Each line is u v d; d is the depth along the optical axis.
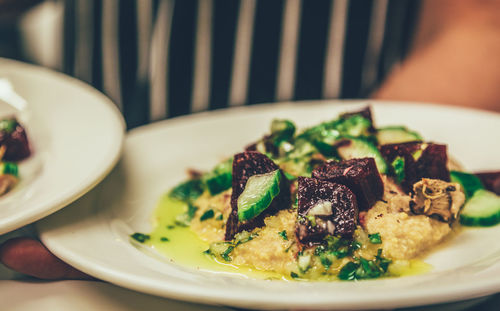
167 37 0.72
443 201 0.40
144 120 0.76
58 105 0.51
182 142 0.50
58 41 0.86
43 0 0.82
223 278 0.37
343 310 0.32
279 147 0.43
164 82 0.74
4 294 0.37
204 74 0.72
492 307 0.37
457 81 0.62
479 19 0.67
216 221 0.42
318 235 0.38
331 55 0.70
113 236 0.40
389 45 0.71
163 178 0.48
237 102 0.72
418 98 0.61
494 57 0.64
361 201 0.39
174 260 0.40
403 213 0.39
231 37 0.70
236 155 0.41
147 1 0.72
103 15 0.76
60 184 0.41
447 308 0.35
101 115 0.48
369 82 0.72
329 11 0.68
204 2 0.69
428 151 0.41
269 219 0.39
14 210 0.39
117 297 0.36
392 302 0.32
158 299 0.36
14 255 0.37
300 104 0.54
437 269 0.38
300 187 0.39
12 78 0.53
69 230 0.38
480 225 0.41
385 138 0.44
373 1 0.68
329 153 0.42
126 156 0.48
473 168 0.47
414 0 0.69
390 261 0.38
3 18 0.85
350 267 0.37
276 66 0.71
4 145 0.46
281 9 0.68
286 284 0.35
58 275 0.38
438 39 0.68
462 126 0.49
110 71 0.78
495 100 0.60
